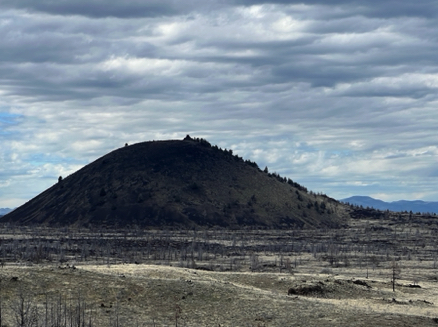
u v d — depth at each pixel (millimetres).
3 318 65938
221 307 75375
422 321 71500
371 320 71062
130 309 73438
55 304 72375
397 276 160750
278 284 99625
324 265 198875
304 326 69062
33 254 189250
